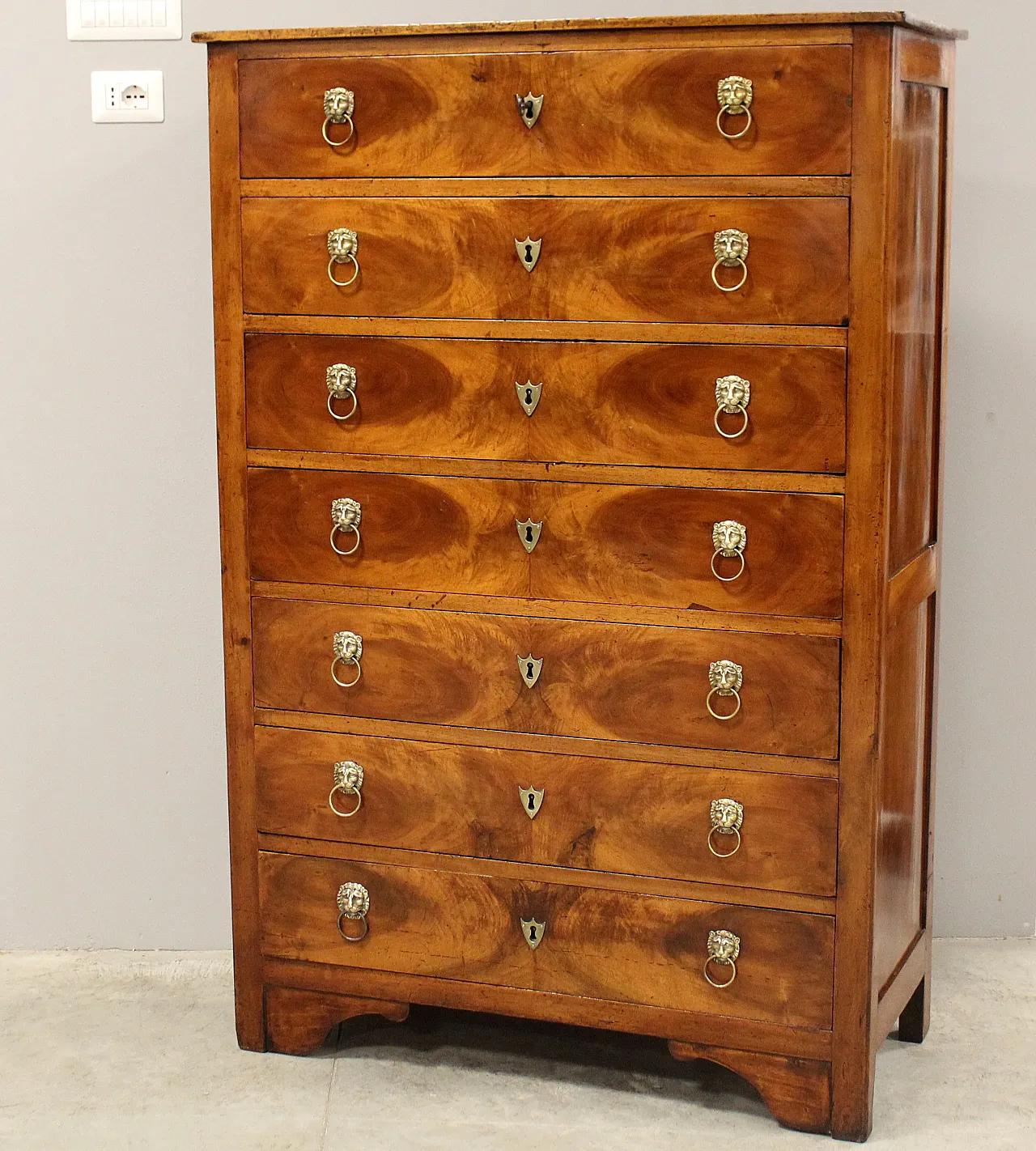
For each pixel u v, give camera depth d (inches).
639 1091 96.4
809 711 86.7
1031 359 108.9
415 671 93.7
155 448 112.7
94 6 108.3
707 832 89.7
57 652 115.6
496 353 88.7
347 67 88.8
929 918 102.0
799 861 88.2
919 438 93.4
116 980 112.7
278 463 94.3
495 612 91.5
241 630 97.1
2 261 111.5
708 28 82.0
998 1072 97.8
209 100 92.0
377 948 97.7
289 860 98.7
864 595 84.7
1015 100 106.4
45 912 118.3
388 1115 93.5
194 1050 101.9
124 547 114.0
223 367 94.4
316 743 96.8
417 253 89.2
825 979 88.9
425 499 91.6
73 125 109.6
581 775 91.6
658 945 92.0
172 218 110.1
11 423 113.2
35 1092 96.4
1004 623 112.0
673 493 87.1
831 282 82.5
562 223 86.3
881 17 78.7
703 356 85.3
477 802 93.9
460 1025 105.2
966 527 111.2
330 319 91.7
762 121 82.1
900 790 93.7
